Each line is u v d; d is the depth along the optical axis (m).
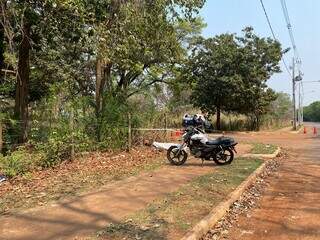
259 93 45.88
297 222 8.37
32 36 17.88
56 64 22.78
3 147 13.77
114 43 15.88
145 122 20.00
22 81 18.55
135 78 33.62
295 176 14.11
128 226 7.38
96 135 16.92
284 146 26.50
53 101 15.95
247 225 8.16
